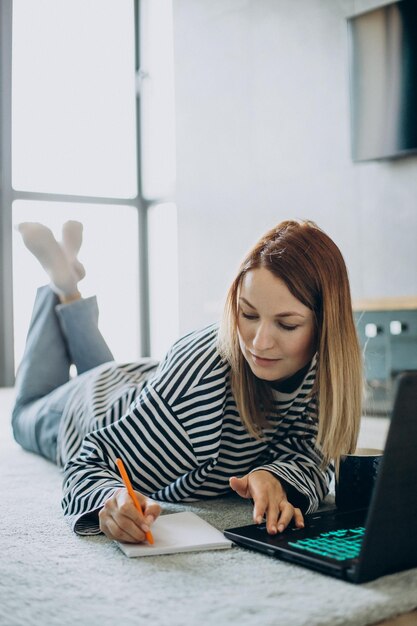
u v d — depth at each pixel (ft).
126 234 18.34
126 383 5.56
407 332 10.29
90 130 17.66
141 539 3.35
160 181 18.06
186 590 2.82
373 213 12.69
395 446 2.80
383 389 10.50
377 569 2.90
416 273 12.05
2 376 16.21
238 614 2.56
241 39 15.20
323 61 13.58
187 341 4.41
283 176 14.35
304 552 3.12
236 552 3.34
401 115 11.94
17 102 16.56
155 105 18.04
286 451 4.40
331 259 3.79
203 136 16.15
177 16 16.70
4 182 16.31
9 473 5.67
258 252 3.76
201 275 16.30
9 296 16.28
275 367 3.77
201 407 4.09
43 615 2.59
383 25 12.12
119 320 18.31
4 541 3.59
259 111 14.83
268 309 3.63
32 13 16.71
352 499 4.01
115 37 17.98
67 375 7.11
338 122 13.29
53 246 6.92
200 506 4.42
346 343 3.89
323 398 3.96
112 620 2.52
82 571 3.08
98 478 3.88
